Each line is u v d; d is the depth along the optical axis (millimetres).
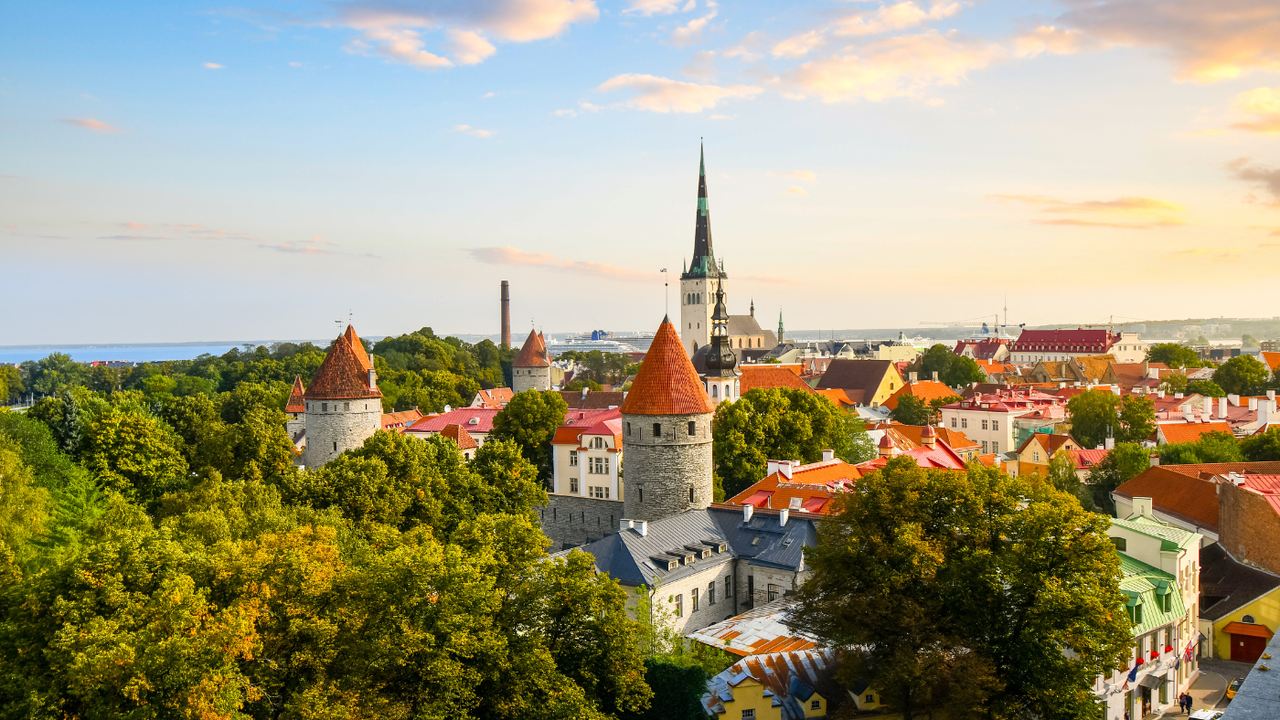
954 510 53562
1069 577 49812
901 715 53781
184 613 38469
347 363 115812
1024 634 49000
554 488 123062
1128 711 62531
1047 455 143375
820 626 53906
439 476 87125
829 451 103375
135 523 61375
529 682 44469
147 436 105688
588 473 118312
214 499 73562
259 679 40938
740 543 75188
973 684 46312
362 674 41156
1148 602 64000
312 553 47406
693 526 75500
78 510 80875
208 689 35812
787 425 118125
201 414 134375
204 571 45406
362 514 79625
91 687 36500
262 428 107938
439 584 43625
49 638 41062
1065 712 47219
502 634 45406
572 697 43562
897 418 188250
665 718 52031
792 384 183750
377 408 117875
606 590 49281
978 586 50281
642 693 48500
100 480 99938
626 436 87375
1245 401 192750
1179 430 148625
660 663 52875
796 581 69750
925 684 48219
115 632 39438
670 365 85938
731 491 113500
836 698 55219
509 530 50500
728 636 62750
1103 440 152000
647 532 71312
